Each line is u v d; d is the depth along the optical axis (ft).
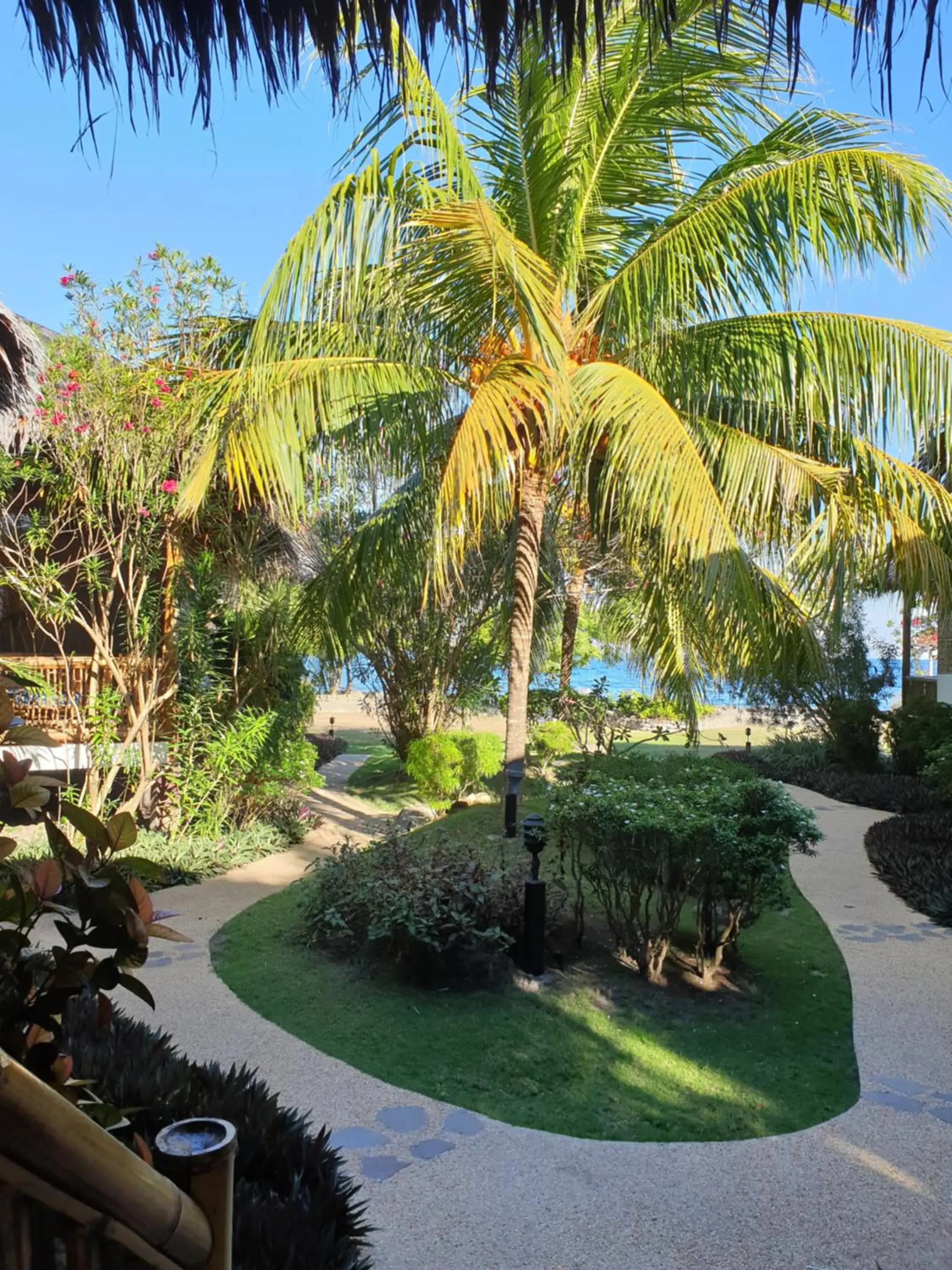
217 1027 15.81
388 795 43.14
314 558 38.47
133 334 27.30
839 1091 13.89
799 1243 9.94
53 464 27.50
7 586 28.22
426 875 19.11
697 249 23.59
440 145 21.56
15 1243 3.31
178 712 29.48
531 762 42.29
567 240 25.82
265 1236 7.98
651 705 40.73
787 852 18.28
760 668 28.19
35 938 19.63
